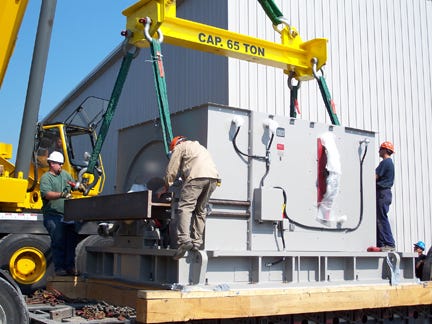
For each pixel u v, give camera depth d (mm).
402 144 15875
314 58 7312
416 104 16328
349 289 5895
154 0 5934
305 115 14031
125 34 6277
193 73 14641
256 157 5797
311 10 14523
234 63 13094
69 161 9695
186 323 4887
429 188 16266
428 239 16047
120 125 20219
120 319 4871
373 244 6723
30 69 5027
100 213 5863
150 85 17922
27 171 5008
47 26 5066
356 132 6770
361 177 6707
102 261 6539
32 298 6234
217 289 5035
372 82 15492
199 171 5074
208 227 5402
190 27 6359
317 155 6320
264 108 13344
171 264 5238
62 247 7227
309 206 6160
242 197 5672
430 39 17016
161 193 5332
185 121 5855
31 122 5023
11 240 8148
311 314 5883
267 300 5195
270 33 13547
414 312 7020
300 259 5902
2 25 5102
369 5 15719
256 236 5711
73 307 5312
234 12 13148
